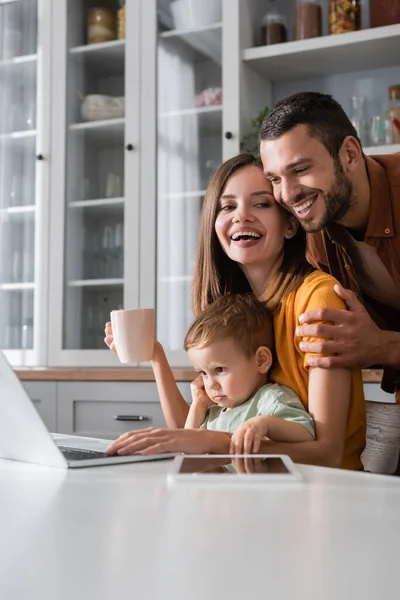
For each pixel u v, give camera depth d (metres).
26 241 3.17
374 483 0.61
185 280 2.91
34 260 3.14
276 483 0.61
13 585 0.30
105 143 3.08
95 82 3.12
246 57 2.85
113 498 0.54
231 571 0.32
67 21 3.17
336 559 0.34
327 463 1.06
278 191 1.29
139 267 2.97
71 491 0.59
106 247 3.04
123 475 0.70
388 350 1.20
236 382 1.23
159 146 2.99
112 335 1.33
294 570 0.32
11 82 3.24
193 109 2.93
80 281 3.07
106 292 3.03
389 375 1.63
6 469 0.76
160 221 2.96
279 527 0.42
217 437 0.96
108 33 3.12
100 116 3.09
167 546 0.37
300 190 1.27
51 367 3.07
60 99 3.14
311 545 0.37
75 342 3.05
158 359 1.47
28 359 3.10
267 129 1.28
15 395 0.75
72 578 0.31
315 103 1.27
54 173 3.12
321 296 1.22
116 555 0.35
